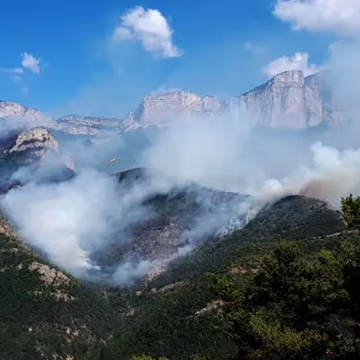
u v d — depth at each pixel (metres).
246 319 47.34
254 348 47.12
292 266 48.84
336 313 46.91
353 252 46.88
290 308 48.59
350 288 45.81
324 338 43.78
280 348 42.75
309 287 46.53
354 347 44.56
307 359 43.59
